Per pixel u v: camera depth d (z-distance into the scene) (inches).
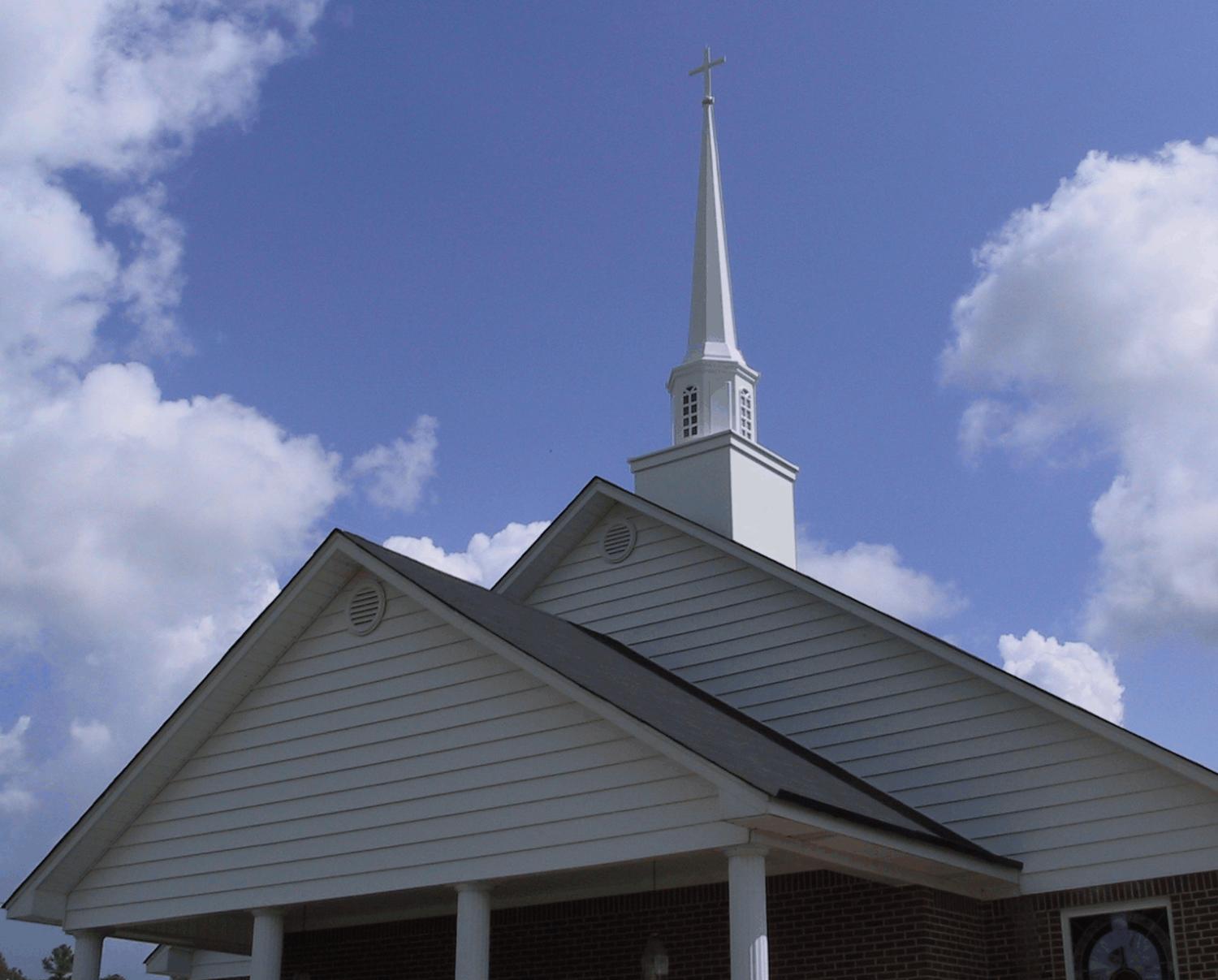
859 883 620.1
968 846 586.6
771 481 904.9
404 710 600.1
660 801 516.1
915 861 561.0
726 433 874.8
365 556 620.1
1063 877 611.8
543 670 554.6
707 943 658.2
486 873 550.6
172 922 719.1
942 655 671.1
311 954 794.8
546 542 838.5
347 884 587.5
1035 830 625.0
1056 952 604.4
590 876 651.5
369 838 589.6
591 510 836.0
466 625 583.2
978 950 619.2
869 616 703.7
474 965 544.7
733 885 496.1
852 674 706.2
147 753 645.9
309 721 628.1
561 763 546.9
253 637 633.6
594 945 692.1
